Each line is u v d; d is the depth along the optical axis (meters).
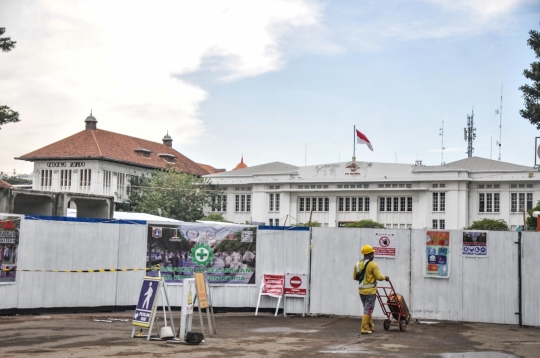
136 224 19.20
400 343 13.57
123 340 12.77
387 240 18.95
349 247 19.12
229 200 90.19
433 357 11.75
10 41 38.50
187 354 11.24
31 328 14.31
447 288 18.56
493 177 78.62
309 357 11.23
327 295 19.08
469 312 18.41
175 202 80.50
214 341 13.07
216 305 19.34
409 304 18.72
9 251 16.95
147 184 86.88
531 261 18.09
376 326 16.94
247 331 14.99
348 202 84.00
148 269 19.03
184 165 104.12
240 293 19.52
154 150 98.94
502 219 76.00
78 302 18.14
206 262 19.47
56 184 84.25
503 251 18.33
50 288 17.70
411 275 18.78
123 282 18.98
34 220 17.50
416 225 79.88
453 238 18.69
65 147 85.06
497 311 18.23
